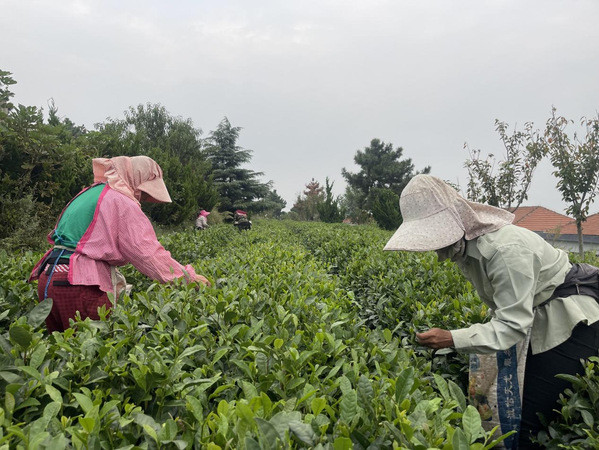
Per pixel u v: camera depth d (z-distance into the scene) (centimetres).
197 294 287
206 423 133
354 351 192
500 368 228
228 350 206
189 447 131
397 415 138
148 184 342
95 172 332
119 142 1778
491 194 1570
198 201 2444
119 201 302
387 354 212
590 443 185
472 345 213
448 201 226
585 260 675
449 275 405
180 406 155
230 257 543
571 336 222
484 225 222
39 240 970
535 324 227
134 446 119
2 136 1081
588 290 227
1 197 986
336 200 3753
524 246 213
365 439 127
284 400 162
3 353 155
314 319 265
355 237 1020
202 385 157
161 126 3509
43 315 193
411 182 235
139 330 215
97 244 295
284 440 118
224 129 3931
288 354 181
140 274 447
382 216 3023
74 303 292
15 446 118
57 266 291
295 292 318
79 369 161
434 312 311
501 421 228
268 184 3988
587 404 208
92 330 204
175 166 1902
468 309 302
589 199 1202
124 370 171
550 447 213
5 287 328
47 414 121
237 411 121
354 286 523
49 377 147
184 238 798
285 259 536
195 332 219
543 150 1402
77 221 299
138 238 301
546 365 226
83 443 118
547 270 222
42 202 1096
